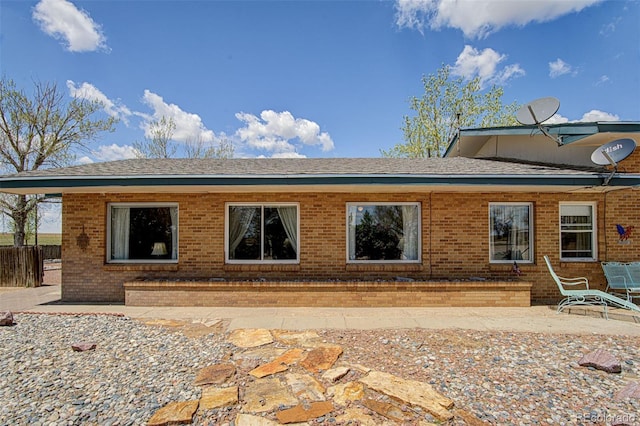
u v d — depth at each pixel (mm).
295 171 7785
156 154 27688
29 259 11328
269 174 7383
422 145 25641
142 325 6398
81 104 19906
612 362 4320
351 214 8898
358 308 7797
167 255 8938
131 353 4910
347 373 4203
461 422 3139
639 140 8117
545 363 4562
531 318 6922
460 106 24922
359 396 3615
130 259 8953
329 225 8734
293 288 7953
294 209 8930
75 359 4660
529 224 8820
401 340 5504
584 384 3947
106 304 8273
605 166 8062
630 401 3512
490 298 7945
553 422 3152
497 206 8883
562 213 8805
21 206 19516
